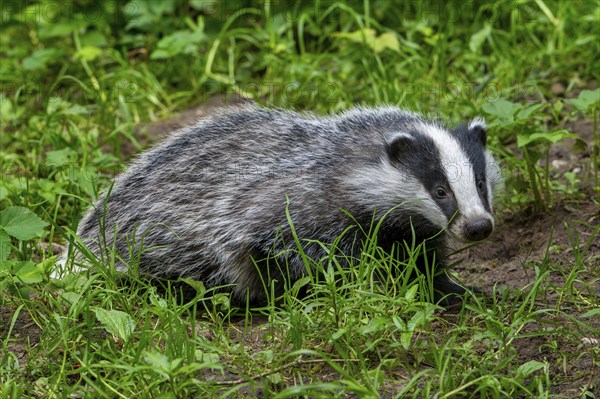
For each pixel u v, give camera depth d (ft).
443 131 30.81
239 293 31.83
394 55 46.44
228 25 49.93
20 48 51.93
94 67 50.16
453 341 25.02
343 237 30.58
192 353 23.65
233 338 27.27
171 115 46.78
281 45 47.78
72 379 24.80
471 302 29.32
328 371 24.58
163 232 31.83
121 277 29.45
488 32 46.03
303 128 32.37
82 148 40.06
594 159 36.19
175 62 49.65
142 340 23.90
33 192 35.83
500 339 25.29
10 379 24.06
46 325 26.50
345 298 27.27
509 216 36.11
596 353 24.95
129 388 23.06
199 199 31.68
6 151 41.57
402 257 31.14
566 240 33.30
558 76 45.09
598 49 44.65
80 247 28.66
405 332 24.16
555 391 23.67
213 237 31.30
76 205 36.01
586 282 29.37
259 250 30.94
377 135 31.45
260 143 32.22
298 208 30.53
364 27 50.03
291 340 25.35
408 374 24.29
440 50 45.21
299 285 27.32
